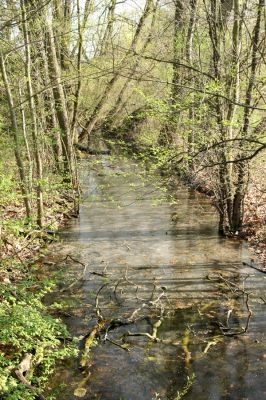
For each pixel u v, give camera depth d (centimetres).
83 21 1179
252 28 1073
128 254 1033
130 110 2044
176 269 943
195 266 956
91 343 660
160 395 560
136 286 862
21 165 1008
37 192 1070
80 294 834
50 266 958
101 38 1351
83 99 1634
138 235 1168
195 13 1015
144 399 554
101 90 1845
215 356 638
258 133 942
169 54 1184
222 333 692
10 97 991
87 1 1175
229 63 996
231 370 606
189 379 574
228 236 1142
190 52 1116
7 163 1134
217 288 849
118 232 1195
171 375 599
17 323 553
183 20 1177
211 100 991
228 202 1128
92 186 1742
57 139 1399
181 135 1159
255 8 916
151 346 665
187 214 1360
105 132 2361
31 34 1159
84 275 918
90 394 561
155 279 895
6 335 527
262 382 582
